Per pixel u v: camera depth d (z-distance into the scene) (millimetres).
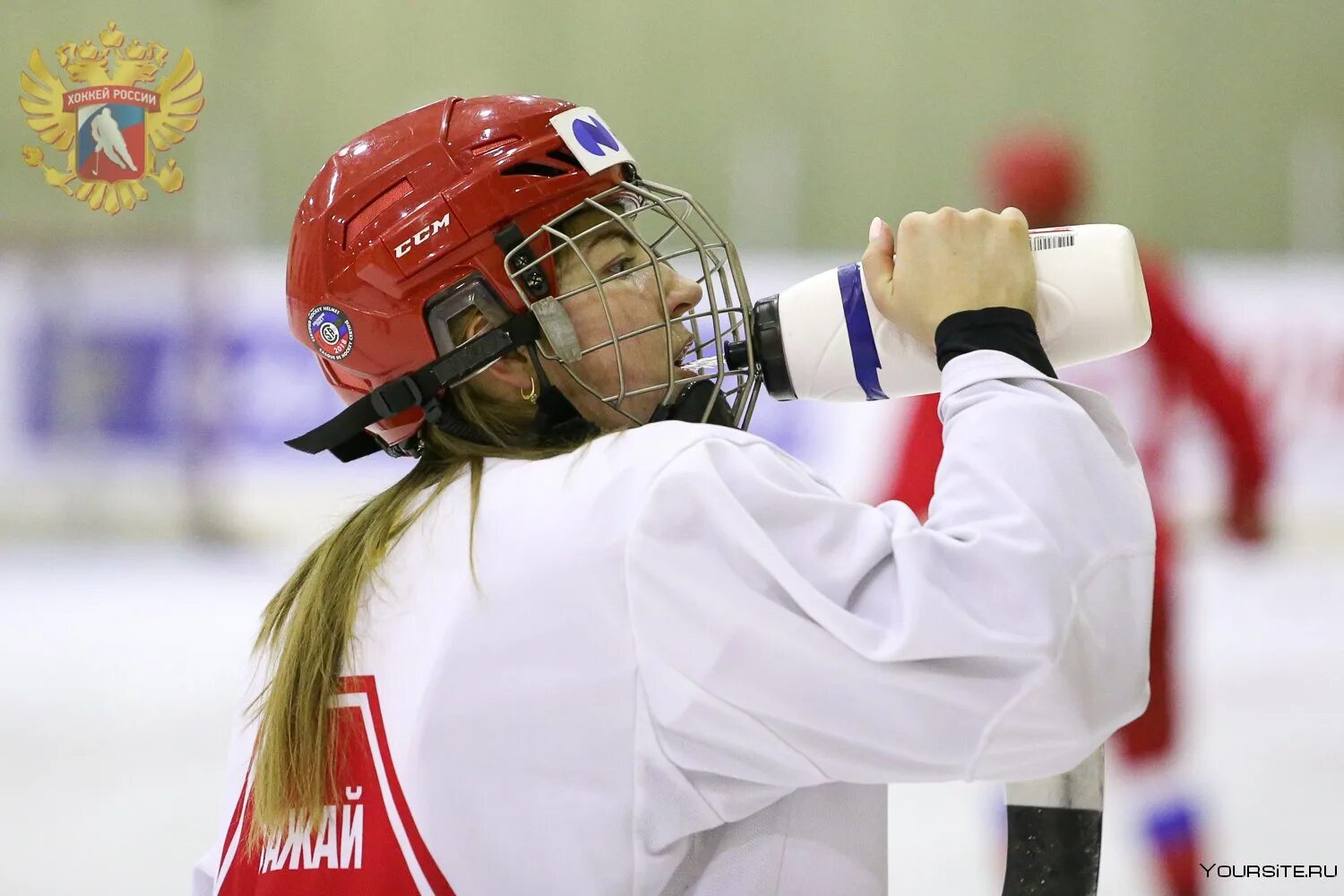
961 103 26234
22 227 22406
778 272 24344
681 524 3137
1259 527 9422
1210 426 9234
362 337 3918
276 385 21922
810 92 26203
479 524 3404
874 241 4004
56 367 22156
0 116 23172
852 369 4285
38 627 16562
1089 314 4027
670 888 3395
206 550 21703
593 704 3164
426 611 3379
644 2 26047
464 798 3209
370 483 21953
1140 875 9016
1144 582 3271
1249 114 26250
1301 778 10984
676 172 26391
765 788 3279
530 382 3936
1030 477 3170
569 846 3164
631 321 3998
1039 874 3705
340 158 4051
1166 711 8438
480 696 3219
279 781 3396
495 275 3830
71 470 22172
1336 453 21016
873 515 3285
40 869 9125
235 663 14805
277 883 3379
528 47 25922
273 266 22109
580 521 3227
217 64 24625
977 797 10703
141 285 22125
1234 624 16953
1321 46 26000
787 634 3084
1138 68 26234
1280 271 21188
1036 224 9180
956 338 3637
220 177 24281
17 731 12328
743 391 4406
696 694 3098
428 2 25422
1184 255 26266
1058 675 3031
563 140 3947
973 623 3016
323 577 3639
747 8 26047
